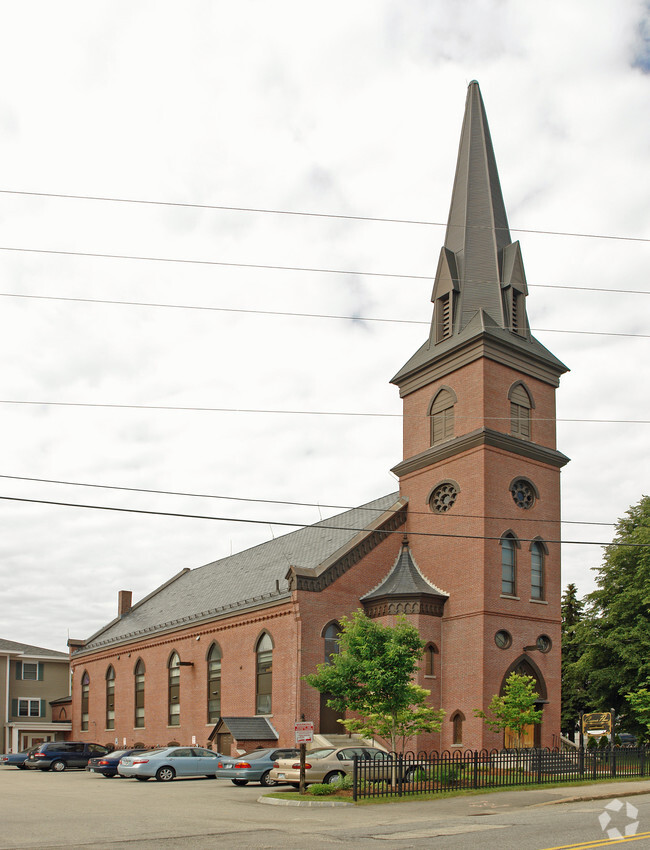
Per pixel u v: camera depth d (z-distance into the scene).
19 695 75.38
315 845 16.70
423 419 46.56
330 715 41.81
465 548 41.81
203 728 50.19
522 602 41.78
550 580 43.50
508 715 36.38
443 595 42.22
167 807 25.36
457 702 40.22
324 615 42.50
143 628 61.75
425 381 46.69
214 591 58.25
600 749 34.06
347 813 23.36
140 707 59.75
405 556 45.00
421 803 25.61
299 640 41.44
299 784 30.47
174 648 55.72
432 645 41.38
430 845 16.42
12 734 70.25
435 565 43.59
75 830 19.66
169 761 37.62
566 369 46.94
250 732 42.47
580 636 49.50
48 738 72.88
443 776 29.11
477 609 40.22
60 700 74.06
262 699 45.12
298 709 40.72
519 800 25.77
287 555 53.56
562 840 16.77
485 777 30.05
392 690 30.33
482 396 42.81
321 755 31.14
